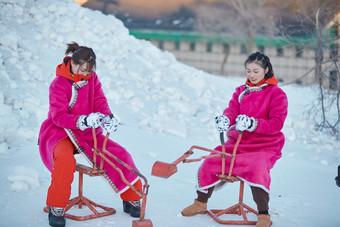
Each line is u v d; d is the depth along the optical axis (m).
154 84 10.11
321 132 9.84
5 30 8.68
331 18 9.66
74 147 3.89
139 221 3.56
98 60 9.87
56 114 3.72
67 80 3.84
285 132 9.23
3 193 4.19
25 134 5.91
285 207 4.74
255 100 4.08
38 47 9.04
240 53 26.97
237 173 3.84
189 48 28.92
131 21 30.56
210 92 10.61
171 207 4.30
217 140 7.95
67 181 3.61
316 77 9.69
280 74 20.41
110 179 3.79
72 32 10.16
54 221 3.56
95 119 3.59
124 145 6.47
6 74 7.27
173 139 7.38
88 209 4.03
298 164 7.16
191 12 29.61
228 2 26.97
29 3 10.18
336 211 4.73
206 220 4.01
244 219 3.99
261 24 21.67
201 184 4.02
